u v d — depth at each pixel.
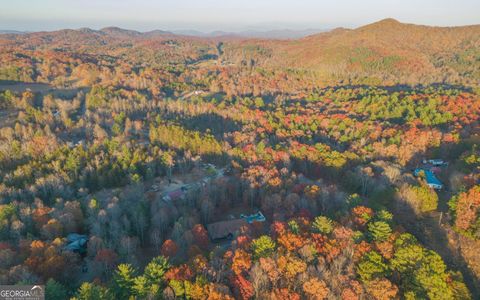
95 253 73.38
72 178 113.31
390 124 154.88
